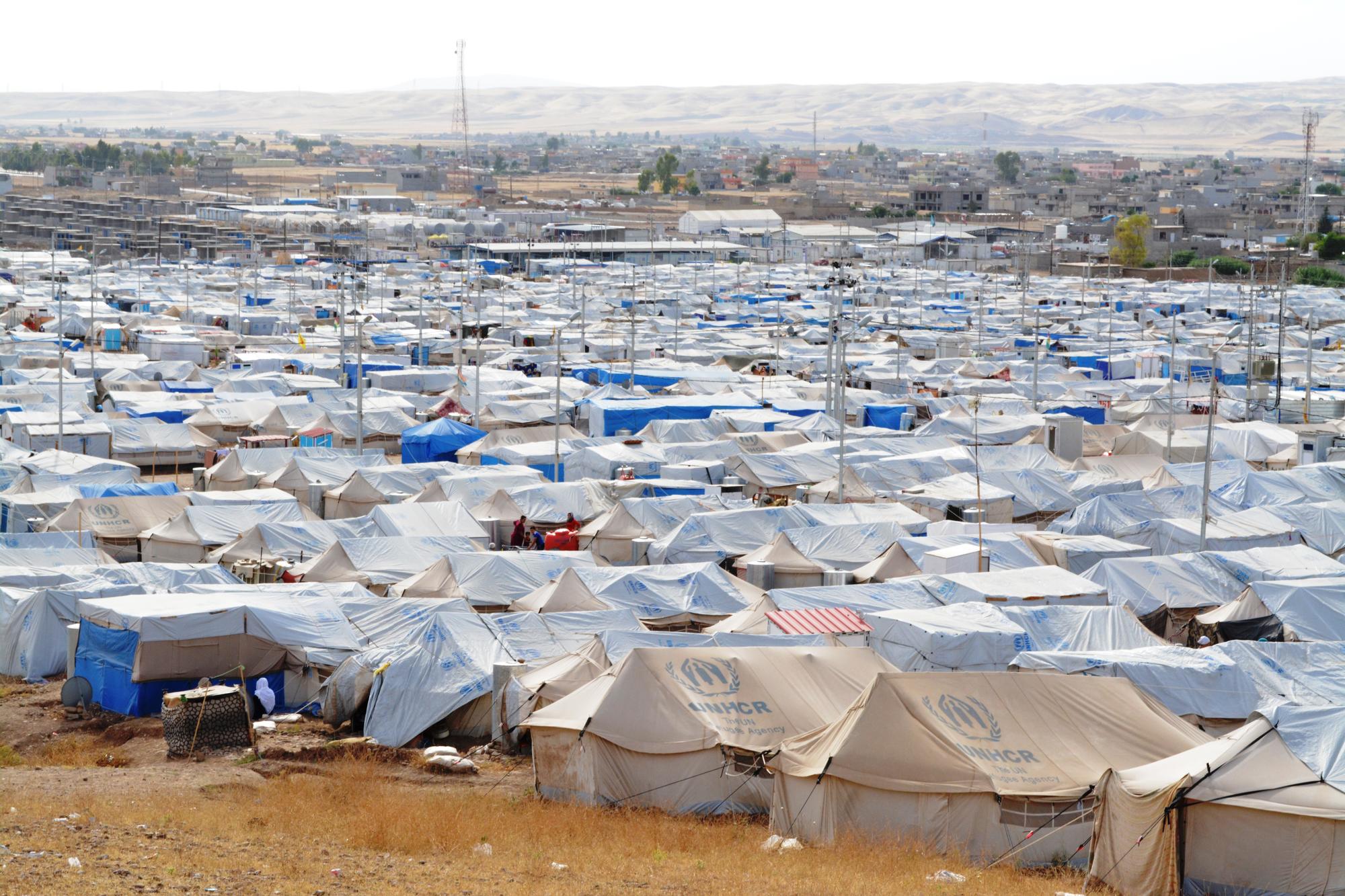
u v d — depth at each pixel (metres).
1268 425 87.38
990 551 56.94
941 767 31.66
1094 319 173.50
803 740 33.31
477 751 39.19
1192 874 28.61
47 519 61.84
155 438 82.88
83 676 42.94
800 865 29.08
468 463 80.06
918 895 26.69
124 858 26.75
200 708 38.06
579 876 27.64
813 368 123.19
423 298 187.62
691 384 106.62
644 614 49.41
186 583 49.25
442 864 28.30
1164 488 66.50
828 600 49.06
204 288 189.88
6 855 26.34
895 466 74.25
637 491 68.38
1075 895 27.88
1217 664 41.00
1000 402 98.50
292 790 34.12
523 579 51.69
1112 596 51.78
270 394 98.44
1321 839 27.86
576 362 124.44
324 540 58.09
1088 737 33.31
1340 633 48.22
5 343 118.81
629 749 34.31
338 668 41.31
